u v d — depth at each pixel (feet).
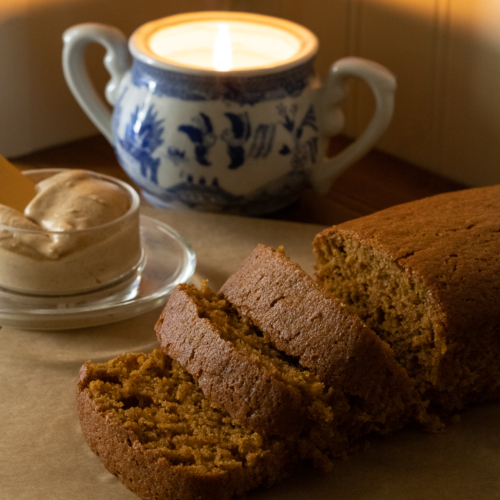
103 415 1.40
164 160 1.77
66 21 2.08
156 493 1.36
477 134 1.99
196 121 1.74
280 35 1.88
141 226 1.81
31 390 1.51
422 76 2.03
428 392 1.50
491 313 1.48
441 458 1.43
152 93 1.76
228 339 1.46
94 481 1.39
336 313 1.43
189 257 1.73
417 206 1.63
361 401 1.44
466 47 1.94
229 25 1.91
